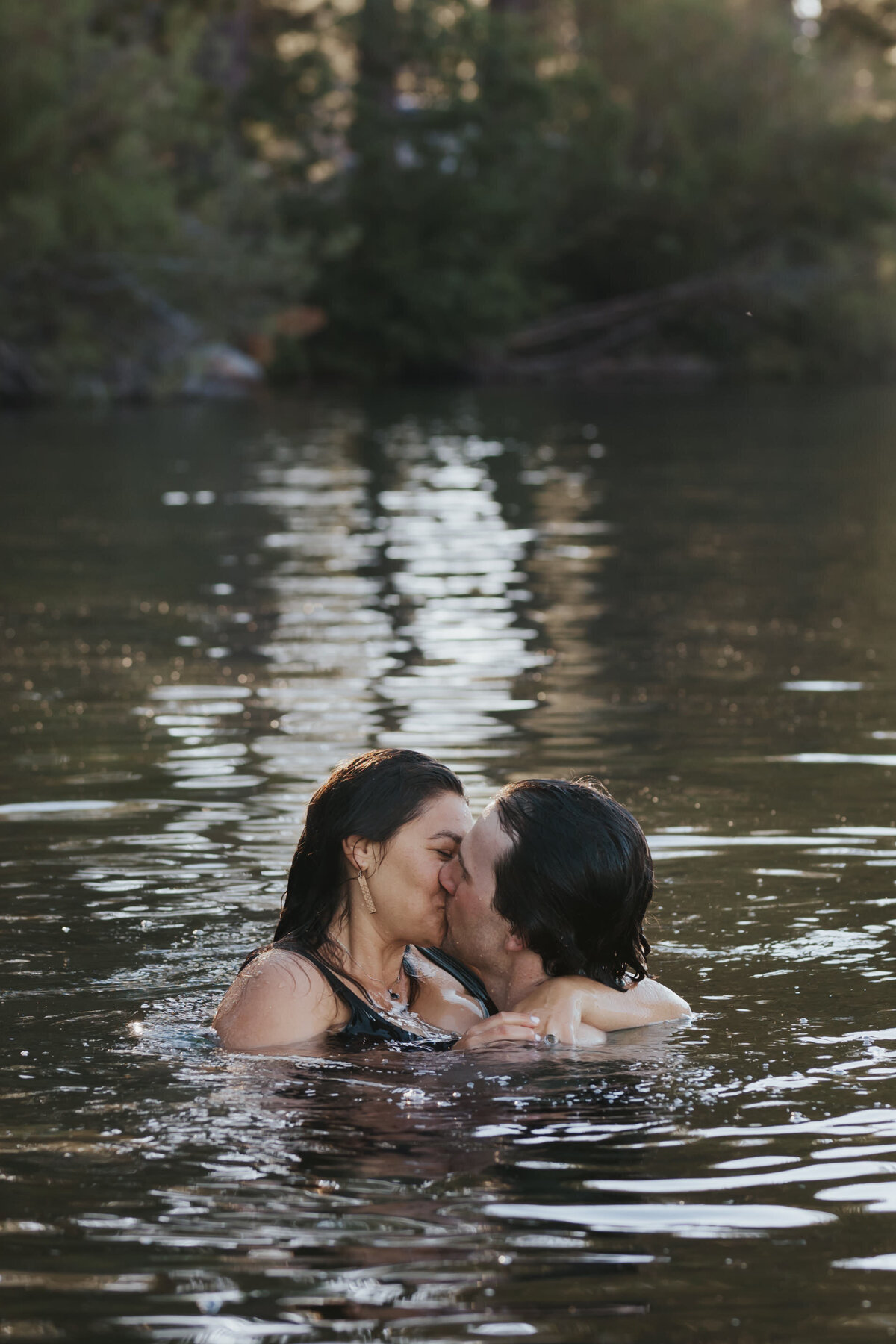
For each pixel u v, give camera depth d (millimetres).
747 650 9133
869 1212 2793
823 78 44688
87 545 13750
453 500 17234
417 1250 2666
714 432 26641
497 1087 3348
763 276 43250
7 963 4219
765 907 4660
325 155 39812
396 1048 3604
